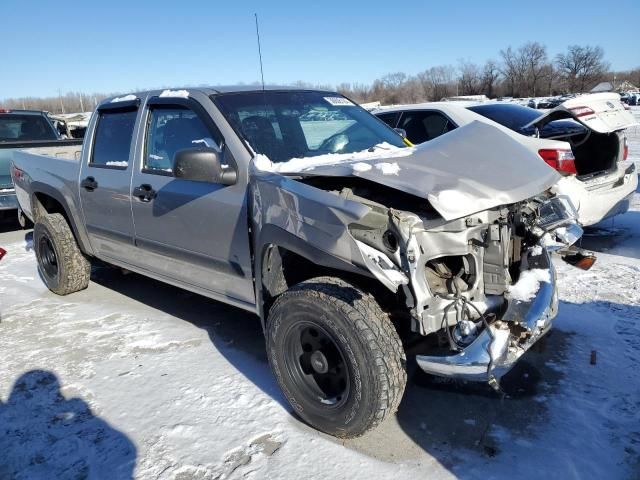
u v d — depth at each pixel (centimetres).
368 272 239
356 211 241
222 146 327
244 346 385
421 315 248
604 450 261
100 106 449
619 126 524
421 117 663
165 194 357
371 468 254
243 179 310
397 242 247
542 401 302
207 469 259
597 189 532
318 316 256
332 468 256
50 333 423
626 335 372
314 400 276
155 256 390
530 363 342
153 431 290
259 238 290
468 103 680
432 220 253
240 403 312
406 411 299
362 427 257
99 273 579
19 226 881
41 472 263
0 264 638
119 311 464
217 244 329
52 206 532
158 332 414
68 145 759
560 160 508
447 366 246
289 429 287
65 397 327
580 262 313
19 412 313
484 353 244
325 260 254
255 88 378
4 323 448
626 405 295
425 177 256
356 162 280
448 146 294
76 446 280
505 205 275
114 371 356
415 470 253
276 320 278
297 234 264
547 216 306
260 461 263
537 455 259
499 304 281
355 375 249
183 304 473
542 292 281
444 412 297
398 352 249
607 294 442
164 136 374
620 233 632
